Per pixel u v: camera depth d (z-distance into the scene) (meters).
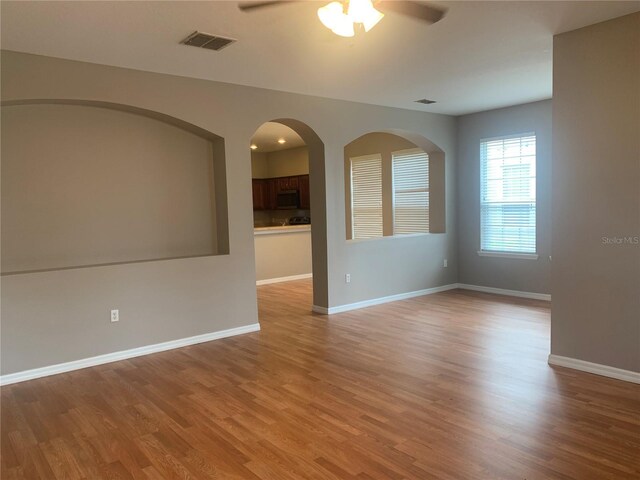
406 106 6.24
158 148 4.77
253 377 3.81
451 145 7.08
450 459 2.52
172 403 3.35
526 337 4.70
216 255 4.94
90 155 4.39
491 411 3.07
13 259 4.04
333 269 5.88
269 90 5.14
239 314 5.08
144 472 2.50
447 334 4.87
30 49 3.66
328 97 5.59
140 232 4.70
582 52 3.57
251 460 2.58
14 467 2.58
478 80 4.95
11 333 3.80
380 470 2.44
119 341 4.32
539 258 6.36
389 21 3.29
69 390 3.63
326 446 2.70
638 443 2.63
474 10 3.16
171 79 4.48
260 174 11.22
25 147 4.06
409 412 3.10
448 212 7.16
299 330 5.18
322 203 5.77
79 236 4.36
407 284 6.73
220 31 3.38
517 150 6.47
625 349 3.51
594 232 3.61
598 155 3.55
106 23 3.18
